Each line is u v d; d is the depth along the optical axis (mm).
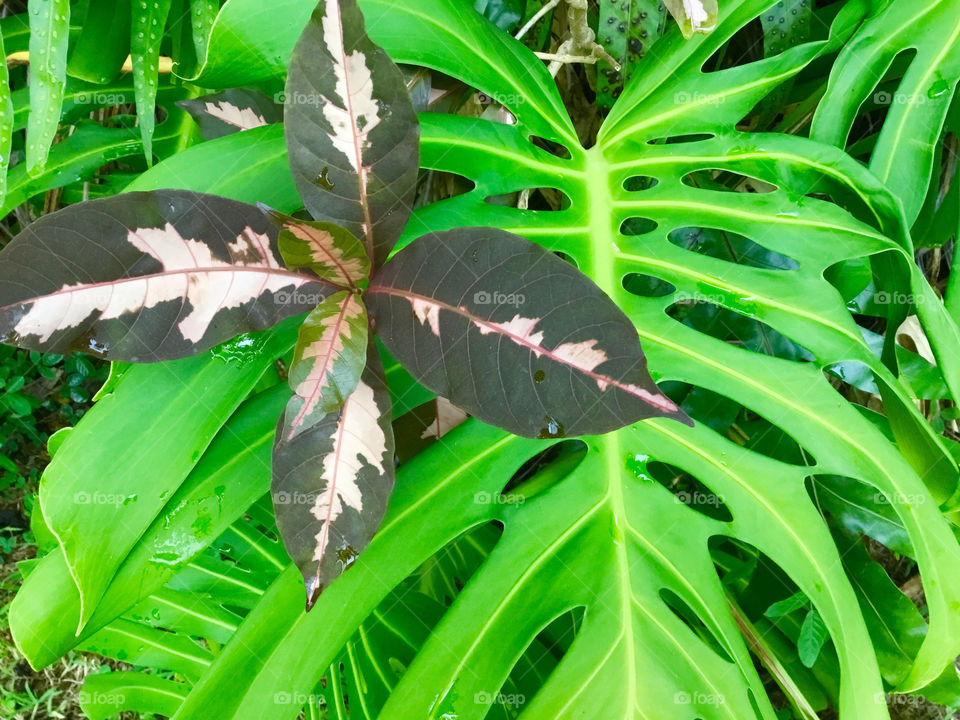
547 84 571
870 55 554
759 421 670
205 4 583
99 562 405
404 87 374
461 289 381
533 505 457
